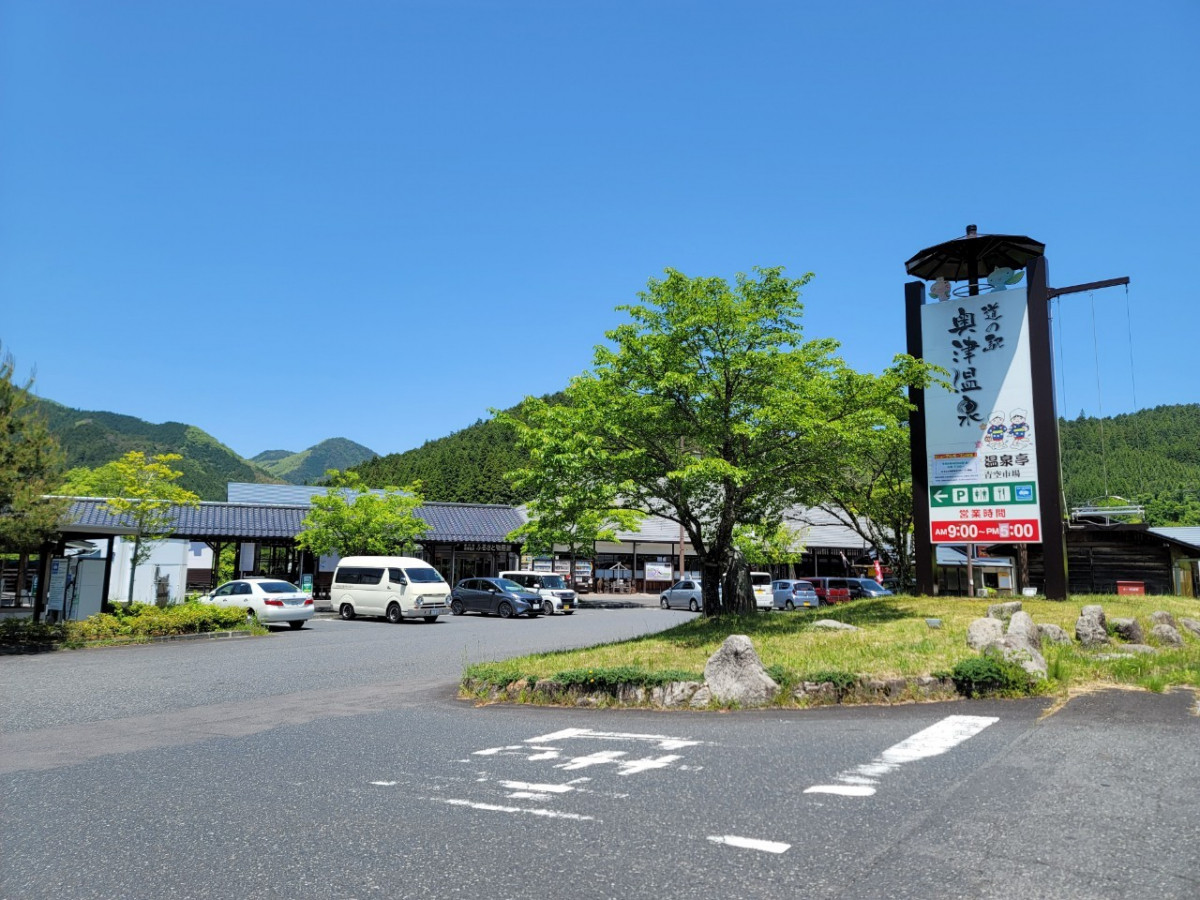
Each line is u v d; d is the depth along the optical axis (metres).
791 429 14.05
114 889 3.97
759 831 4.42
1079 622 10.80
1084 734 6.40
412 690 11.37
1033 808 4.62
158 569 28.89
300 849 4.46
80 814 5.30
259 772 6.38
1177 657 9.87
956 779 5.27
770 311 14.71
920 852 4.01
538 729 7.92
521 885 3.80
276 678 12.77
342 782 5.95
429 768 6.32
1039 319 15.39
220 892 3.88
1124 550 25.55
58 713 9.73
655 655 11.34
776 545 33.84
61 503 17.00
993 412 15.69
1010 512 15.46
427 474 77.44
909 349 16.52
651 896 3.61
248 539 33.47
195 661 15.12
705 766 5.97
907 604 15.62
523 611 29.17
